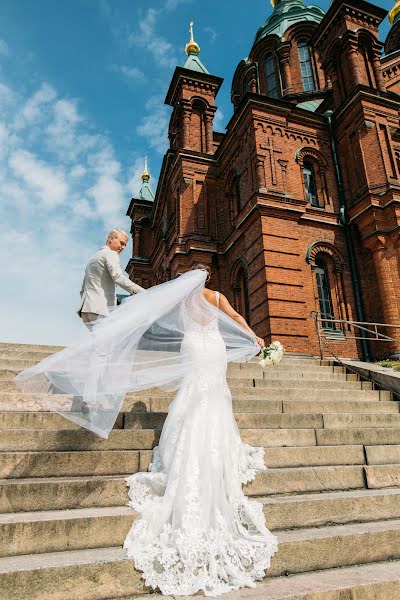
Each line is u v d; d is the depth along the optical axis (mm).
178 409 3510
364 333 14516
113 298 4812
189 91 20906
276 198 14625
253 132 15672
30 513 3230
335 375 8328
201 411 3416
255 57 27062
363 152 15461
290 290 13641
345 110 16406
